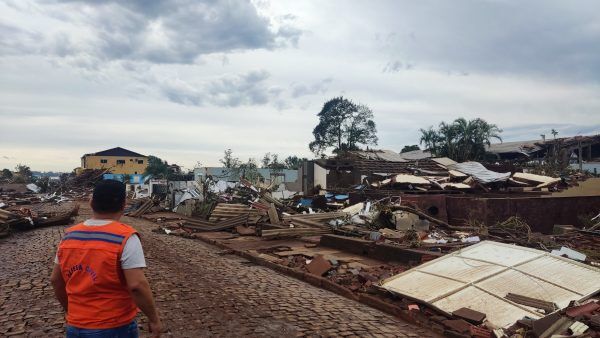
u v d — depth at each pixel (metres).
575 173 32.69
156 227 22.19
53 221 20.42
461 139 41.97
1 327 5.99
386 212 16.64
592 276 7.27
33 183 64.44
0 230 16.42
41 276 9.14
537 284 6.98
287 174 51.44
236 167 47.09
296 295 8.38
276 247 13.86
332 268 10.22
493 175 25.73
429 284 7.52
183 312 6.86
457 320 6.19
